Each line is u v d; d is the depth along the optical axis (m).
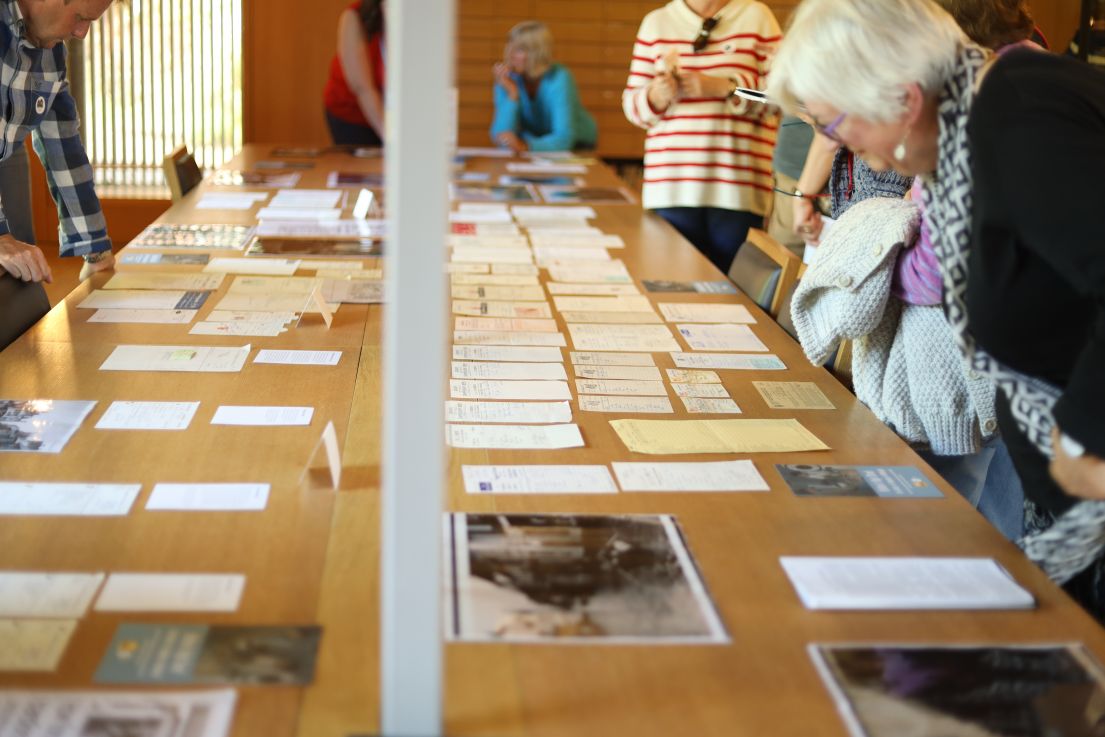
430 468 1.00
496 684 1.15
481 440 1.81
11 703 1.08
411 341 0.98
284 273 2.89
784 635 1.27
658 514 1.56
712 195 3.96
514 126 5.81
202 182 4.21
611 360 2.29
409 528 1.00
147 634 1.22
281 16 7.07
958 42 1.38
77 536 1.44
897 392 2.00
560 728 1.09
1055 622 1.32
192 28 7.01
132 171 7.14
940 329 1.93
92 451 1.71
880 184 2.57
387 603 1.02
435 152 0.95
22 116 2.54
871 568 1.42
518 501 1.59
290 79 7.18
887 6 1.37
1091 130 1.24
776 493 1.66
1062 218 1.21
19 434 1.76
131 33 6.94
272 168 4.60
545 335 2.45
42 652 1.18
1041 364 1.43
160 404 1.92
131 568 1.36
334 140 5.71
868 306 1.94
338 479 1.64
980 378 1.87
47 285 5.84
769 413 2.01
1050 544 1.45
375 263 3.04
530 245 3.41
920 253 1.90
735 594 1.35
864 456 1.82
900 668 1.21
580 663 1.19
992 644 1.26
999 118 1.29
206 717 1.08
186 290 2.68
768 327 2.58
